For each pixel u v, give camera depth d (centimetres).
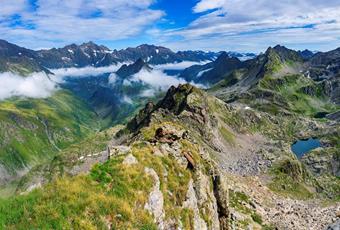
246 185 13262
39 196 2784
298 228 9281
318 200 17138
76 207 2686
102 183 3119
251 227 7494
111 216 2802
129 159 3562
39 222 2459
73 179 3091
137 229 2895
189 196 3944
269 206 10788
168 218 3434
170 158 4309
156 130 5006
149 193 3303
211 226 4297
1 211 2553
